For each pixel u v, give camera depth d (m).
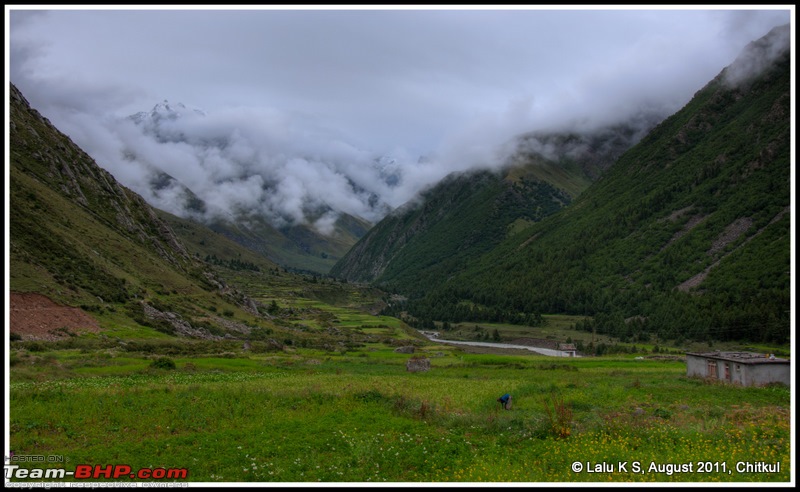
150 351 85.94
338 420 38.53
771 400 53.16
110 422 36.22
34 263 101.88
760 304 165.25
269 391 47.34
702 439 31.62
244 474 27.09
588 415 42.25
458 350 152.62
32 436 32.44
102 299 109.38
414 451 31.20
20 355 63.66
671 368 94.12
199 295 158.62
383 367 88.69
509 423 37.47
